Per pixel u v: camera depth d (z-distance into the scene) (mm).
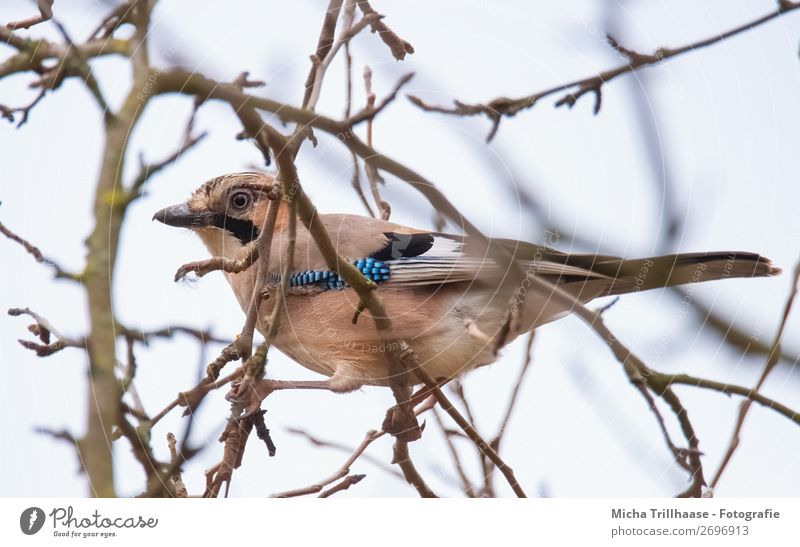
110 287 7730
